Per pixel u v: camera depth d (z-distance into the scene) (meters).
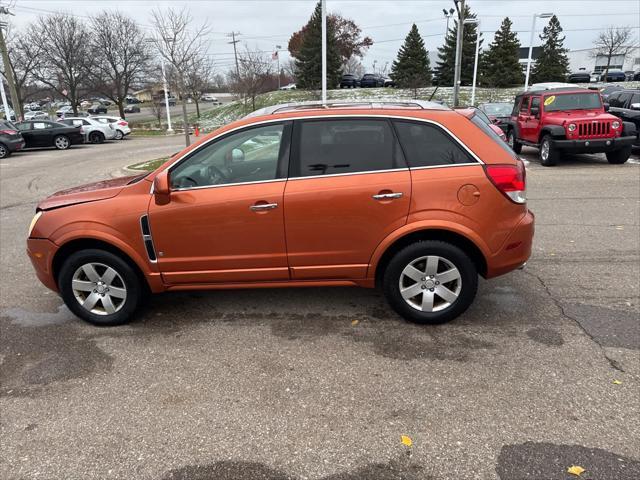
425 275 3.87
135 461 2.61
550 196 8.85
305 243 3.80
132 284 4.06
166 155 19.28
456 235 3.77
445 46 53.72
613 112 14.65
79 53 41.53
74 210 3.97
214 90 81.88
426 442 2.67
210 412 2.99
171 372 3.45
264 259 3.86
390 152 3.72
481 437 2.69
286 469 2.52
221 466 2.55
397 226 3.71
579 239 6.18
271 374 3.38
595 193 8.98
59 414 3.03
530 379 3.21
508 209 3.71
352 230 3.75
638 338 3.69
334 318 4.19
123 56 43.91
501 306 4.31
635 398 2.97
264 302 4.57
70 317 4.41
